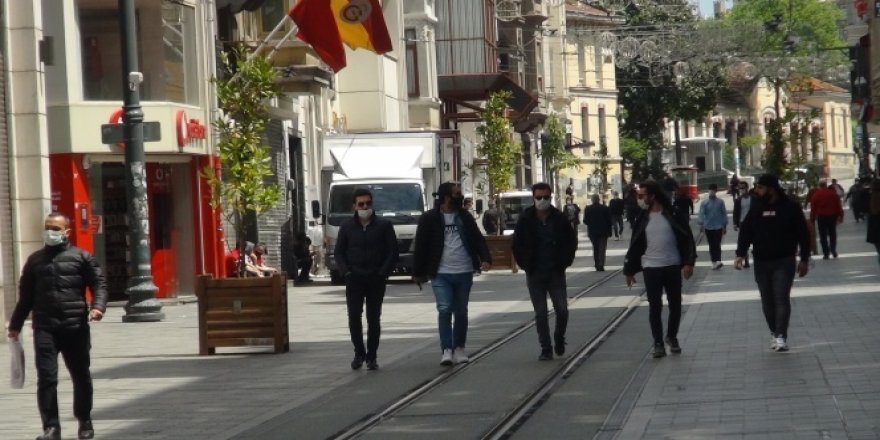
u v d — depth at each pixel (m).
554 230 22.48
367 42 43.00
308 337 28.66
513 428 15.70
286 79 48.28
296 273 50.03
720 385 17.88
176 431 16.69
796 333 23.78
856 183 85.12
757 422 14.76
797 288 34.88
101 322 33.91
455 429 15.86
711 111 127.56
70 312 16.11
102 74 38.47
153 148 39.28
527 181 103.25
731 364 20.06
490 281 47.72
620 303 33.88
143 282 33.88
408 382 20.44
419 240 22.25
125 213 40.00
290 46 48.50
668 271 21.81
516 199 79.69
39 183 31.81
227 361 24.47
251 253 42.75
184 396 19.94
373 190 48.16
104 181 39.66
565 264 22.56
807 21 153.12
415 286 46.00
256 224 48.50
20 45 31.75
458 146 61.72
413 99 72.38
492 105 71.25
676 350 22.03
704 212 46.00
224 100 31.94
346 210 48.25
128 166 33.66
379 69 64.12
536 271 22.55
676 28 100.12
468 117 79.38
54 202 37.69
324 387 20.34
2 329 29.31
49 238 16.17
